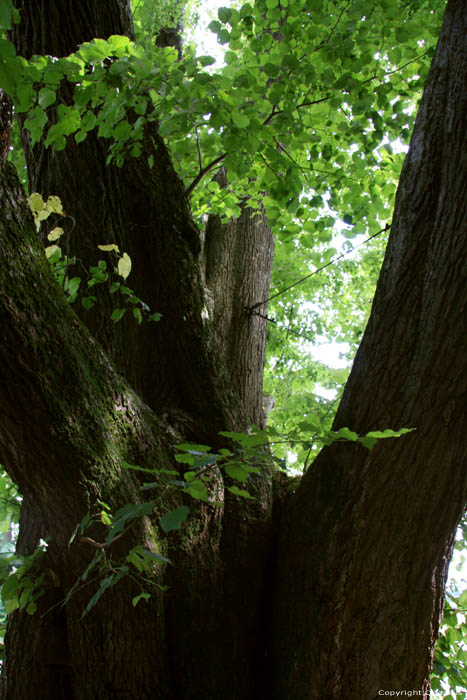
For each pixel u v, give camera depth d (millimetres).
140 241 3193
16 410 2027
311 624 2426
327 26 3238
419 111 2680
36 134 2674
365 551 2385
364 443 1664
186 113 2701
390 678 2404
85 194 3055
